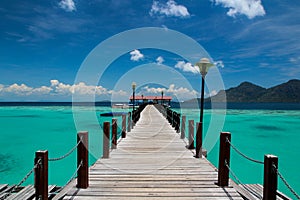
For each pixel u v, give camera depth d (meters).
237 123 26.58
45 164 3.09
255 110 54.56
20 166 10.16
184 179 4.88
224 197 4.04
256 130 21.23
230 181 4.75
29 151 12.88
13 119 30.03
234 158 11.88
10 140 16.08
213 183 4.66
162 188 4.39
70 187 4.38
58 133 18.95
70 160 10.98
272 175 3.16
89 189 4.32
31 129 21.03
